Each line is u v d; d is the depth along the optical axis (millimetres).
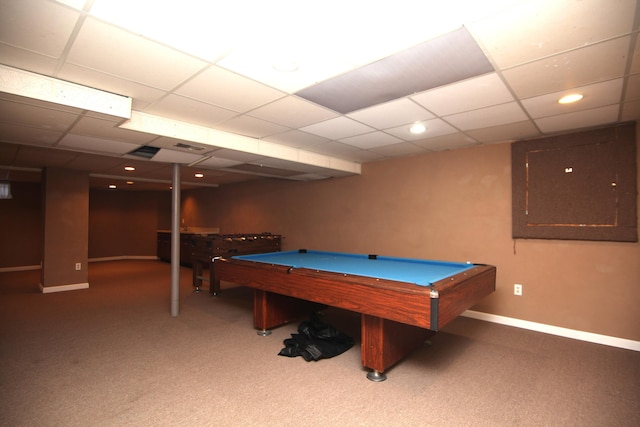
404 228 4688
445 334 3539
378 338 2539
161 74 2053
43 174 5621
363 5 1391
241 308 4543
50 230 5480
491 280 3156
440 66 1955
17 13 1416
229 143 3498
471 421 2031
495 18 1489
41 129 2779
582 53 1794
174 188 4336
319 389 2398
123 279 6637
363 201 5188
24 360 2840
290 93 2371
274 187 6738
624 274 3168
